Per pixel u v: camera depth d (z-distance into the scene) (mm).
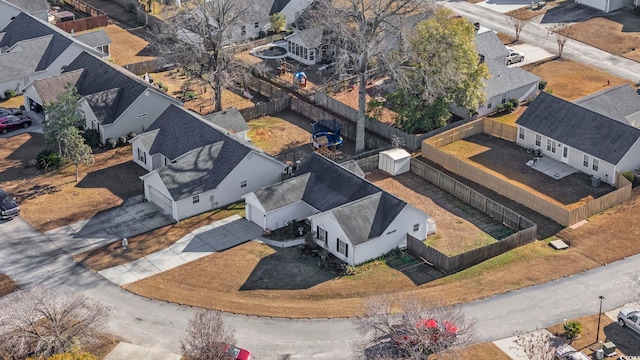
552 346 53250
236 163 71562
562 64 101250
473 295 59188
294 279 61406
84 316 53406
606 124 75625
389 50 85312
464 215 70750
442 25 82500
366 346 52562
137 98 82938
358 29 80250
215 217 70062
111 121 82375
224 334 53281
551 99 80250
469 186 75312
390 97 84312
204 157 72125
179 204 68938
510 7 121000
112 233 67625
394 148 79500
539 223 68812
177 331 55656
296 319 56875
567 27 111625
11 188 74500
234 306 58312
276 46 108062
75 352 50344
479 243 66438
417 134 82812
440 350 49938
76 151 75312
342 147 83500
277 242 66125
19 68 93625
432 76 79812
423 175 76688
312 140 82438
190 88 96188
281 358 52938
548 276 61406
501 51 97750
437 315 51875
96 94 83250
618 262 62969
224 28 86938
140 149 78000
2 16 110688
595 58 102625
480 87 83938
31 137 84125
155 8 120312
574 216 68188
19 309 53594
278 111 90625
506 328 55500
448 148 82250
